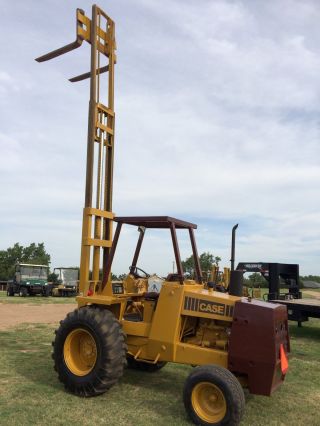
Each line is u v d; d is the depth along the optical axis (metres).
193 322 5.55
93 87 6.58
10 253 65.75
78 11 6.68
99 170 6.60
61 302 20.02
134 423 4.59
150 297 5.86
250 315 4.87
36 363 6.88
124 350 5.45
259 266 14.01
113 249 5.97
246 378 4.97
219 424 4.52
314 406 5.39
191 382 4.72
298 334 10.98
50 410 4.84
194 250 6.24
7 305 17.77
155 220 5.70
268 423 4.79
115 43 7.22
